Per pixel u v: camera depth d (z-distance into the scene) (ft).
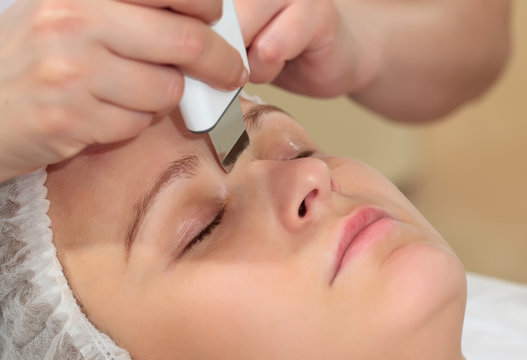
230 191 1.65
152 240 1.61
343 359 1.60
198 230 1.63
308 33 1.75
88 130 1.38
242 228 1.62
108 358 1.67
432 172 4.30
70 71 1.33
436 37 2.42
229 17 1.46
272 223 1.62
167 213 1.60
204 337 1.62
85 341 1.67
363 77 2.22
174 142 1.63
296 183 1.62
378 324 1.58
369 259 1.61
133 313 1.64
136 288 1.63
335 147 3.63
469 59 2.52
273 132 1.79
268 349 1.60
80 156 1.66
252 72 1.71
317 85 2.06
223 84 1.44
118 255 1.63
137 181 1.61
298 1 1.72
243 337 1.61
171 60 1.37
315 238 1.61
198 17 1.39
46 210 1.67
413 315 1.58
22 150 1.42
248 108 1.78
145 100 1.38
